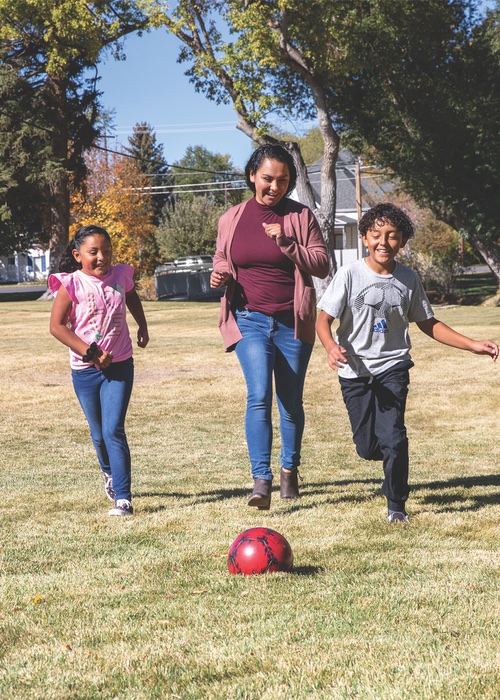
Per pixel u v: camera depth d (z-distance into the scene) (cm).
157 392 1394
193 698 259
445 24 2956
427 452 917
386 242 486
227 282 527
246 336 526
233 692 261
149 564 424
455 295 3422
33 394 1360
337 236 5494
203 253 6091
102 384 566
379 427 503
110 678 277
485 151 3052
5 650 307
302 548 446
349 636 310
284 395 558
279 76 3158
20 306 3575
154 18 2689
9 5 3041
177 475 766
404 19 2836
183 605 354
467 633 312
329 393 1379
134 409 1261
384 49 2938
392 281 493
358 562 415
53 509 584
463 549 441
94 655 298
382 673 272
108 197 4741
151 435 1058
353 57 2703
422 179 3119
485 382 1384
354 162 4847
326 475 745
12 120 3672
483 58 3050
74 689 269
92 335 553
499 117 3023
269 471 505
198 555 441
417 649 295
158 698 260
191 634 318
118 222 4675
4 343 2019
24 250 4644
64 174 3684
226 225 530
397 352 503
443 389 1353
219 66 2661
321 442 993
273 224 500
